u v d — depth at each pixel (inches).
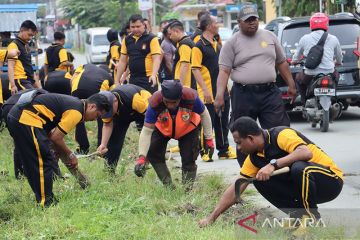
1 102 620.4
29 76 658.2
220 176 442.6
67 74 609.6
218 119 538.0
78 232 334.3
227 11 2123.5
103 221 346.6
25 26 649.6
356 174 466.6
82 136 567.8
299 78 671.8
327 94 652.1
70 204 381.1
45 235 333.1
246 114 427.8
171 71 721.0
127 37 607.5
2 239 335.9
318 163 318.3
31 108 382.9
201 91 537.3
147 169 433.7
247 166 323.3
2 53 599.2
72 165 412.5
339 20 742.5
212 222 329.1
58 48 716.0
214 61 529.7
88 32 2212.1
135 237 324.5
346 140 612.7
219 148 545.6
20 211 385.4
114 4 3139.8
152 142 407.8
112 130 442.0
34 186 389.1
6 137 632.4
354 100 730.2
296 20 748.6
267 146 314.2
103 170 454.9
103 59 2062.0
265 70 422.6
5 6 1050.1
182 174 419.2
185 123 403.2
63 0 3432.6
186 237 315.9
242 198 376.8
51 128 393.4
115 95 424.8
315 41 655.1
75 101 388.8
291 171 310.2
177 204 378.6
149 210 366.0
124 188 410.6
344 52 722.8
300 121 757.3
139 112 430.6
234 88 431.2
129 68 607.5
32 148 383.6
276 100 425.4
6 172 498.6
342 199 388.5
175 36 601.3
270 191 323.9
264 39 426.3
